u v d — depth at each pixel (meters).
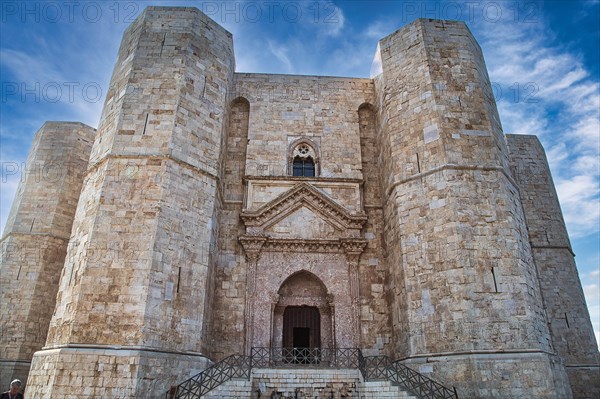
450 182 19.00
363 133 26.09
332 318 21.23
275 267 21.81
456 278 17.44
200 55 22.25
